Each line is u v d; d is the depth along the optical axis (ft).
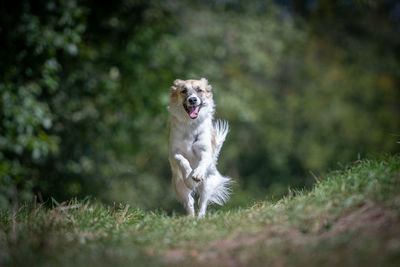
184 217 21.31
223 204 28.32
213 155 27.27
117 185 59.67
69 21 40.86
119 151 56.80
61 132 51.39
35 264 14.65
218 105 65.72
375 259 12.63
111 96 52.37
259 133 84.33
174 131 25.34
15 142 38.32
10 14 38.78
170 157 25.90
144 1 51.70
